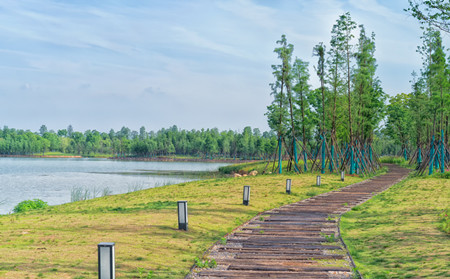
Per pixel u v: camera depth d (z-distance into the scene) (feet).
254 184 116.26
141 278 30.86
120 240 43.16
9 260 33.94
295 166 176.55
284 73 173.06
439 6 52.03
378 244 44.57
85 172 306.96
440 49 147.64
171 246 41.88
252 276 31.60
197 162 610.24
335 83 175.11
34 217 60.18
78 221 54.49
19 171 317.63
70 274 30.68
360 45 182.19
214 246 43.01
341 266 35.04
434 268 33.09
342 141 222.48
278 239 46.80
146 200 85.15
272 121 177.06
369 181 139.03
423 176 142.10
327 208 75.41
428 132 199.52
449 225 49.11
